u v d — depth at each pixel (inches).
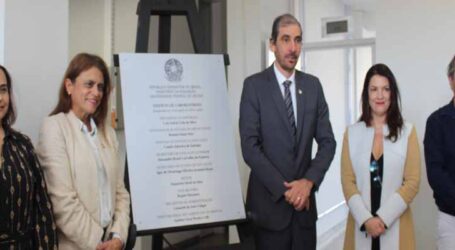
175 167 89.6
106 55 137.8
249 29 164.9
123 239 76.8
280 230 85.0
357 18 185.0
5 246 62.7
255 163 84.4
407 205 90.0
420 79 128.6
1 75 66.6
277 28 86.9
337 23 174.1
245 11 164.9
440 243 92.5
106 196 77.2
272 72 89.8
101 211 75.2
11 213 63.1
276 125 86.3
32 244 66.6
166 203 87.4
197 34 99.1
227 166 94.0
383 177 91.7
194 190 89.9
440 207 91.7
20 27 88.7
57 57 97.3
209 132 94.0
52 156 70.4
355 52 184.5
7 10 85.9
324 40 175.6
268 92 88.0
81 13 131.3
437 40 126.1
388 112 94.7
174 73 93.6
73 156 72.5
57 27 97.2
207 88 96.0
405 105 130.4
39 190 67.6
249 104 88.7
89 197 73.1
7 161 64.2
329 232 187.6
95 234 71.6
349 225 96.5
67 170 70.9
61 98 76.8
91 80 75.0
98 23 136.1
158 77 92.2
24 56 89.7
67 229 69.6
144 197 85.9
